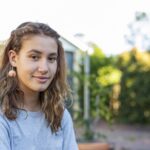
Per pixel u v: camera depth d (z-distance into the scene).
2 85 2.14
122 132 15.26
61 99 2.25
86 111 9.01
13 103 2.10
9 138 2.05
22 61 2.06
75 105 9.52
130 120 17.95
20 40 2.08
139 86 17.77
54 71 2.09
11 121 2.07
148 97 17.64
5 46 2.16
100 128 14.12
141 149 11.55
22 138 2.06
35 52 2.04
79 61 12.12
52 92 2.23
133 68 17.91
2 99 2.10
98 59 13.91
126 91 17.89
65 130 2.26
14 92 2.12
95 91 8.75
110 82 10.80
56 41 2.11
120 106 17.95
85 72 10.95
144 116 17.88
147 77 17.70
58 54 2.22
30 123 2.10
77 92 9.51
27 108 2.13
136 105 17.86
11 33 2.16
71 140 2.25
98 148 5.41
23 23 2.17
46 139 2.13
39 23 2.16
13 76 2.13
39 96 2.20
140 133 15.46
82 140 8.09
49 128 2.15
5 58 2.17
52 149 2.14
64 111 2.28
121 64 18.08
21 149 2.06
